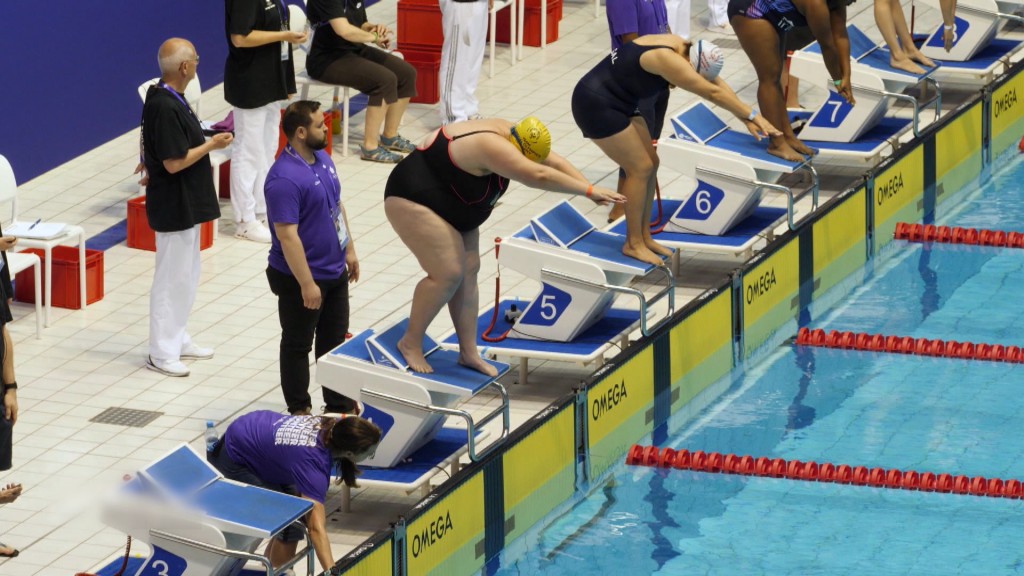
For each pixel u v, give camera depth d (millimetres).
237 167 38938
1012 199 44625
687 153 36219
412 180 26281
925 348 35656
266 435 23906
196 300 35906
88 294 35750
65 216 40656
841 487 29812
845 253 39750
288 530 23969
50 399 31078
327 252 28609
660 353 32281
